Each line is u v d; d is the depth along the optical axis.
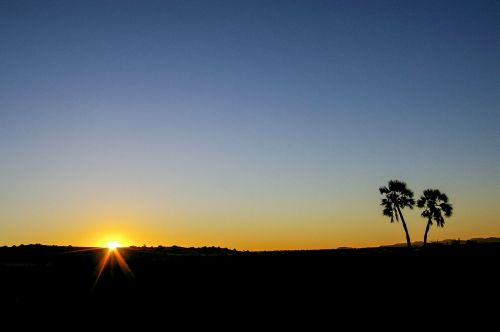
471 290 36.28
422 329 27.28
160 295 38.94
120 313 32.97
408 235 72.81
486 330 26.50
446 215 72.81
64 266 53.75
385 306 33.19
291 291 39.81
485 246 63.62
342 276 45.72
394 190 74.06
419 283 40.38
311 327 28.67
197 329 28.83
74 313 32.69
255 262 58.91
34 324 29.80
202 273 49.78
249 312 32.97
